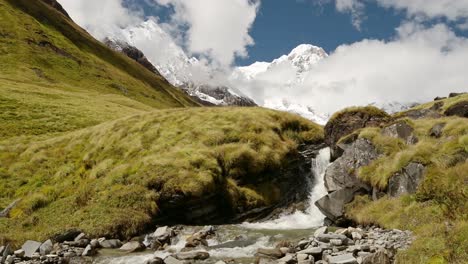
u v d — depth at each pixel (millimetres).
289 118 50031
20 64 131500
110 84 162250
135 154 39938
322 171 43031
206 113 49594
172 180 33406
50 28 184250
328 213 30406
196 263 21250
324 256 19672
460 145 26688
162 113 50750
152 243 26594
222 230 29641
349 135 37188
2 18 160875
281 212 37031
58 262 22422
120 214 29656
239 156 39062
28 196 35188
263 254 21906
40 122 64375
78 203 32250
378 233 23312
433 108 61688
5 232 28500
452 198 21797
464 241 16875
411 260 17234
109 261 22734
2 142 50688
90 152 42375
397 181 27703
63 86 126625
